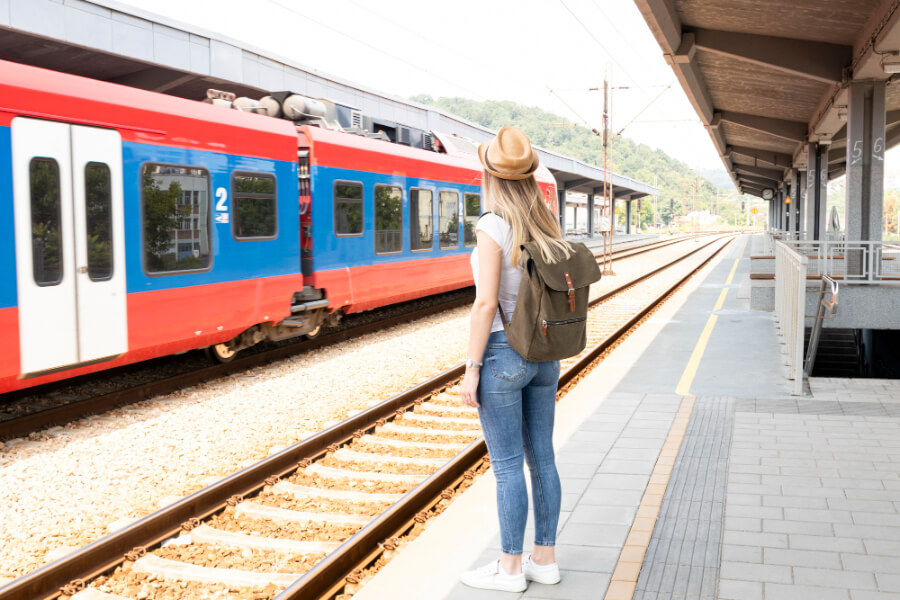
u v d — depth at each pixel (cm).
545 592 334
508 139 307
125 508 496
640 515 423
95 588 386
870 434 588
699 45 1543
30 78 655
